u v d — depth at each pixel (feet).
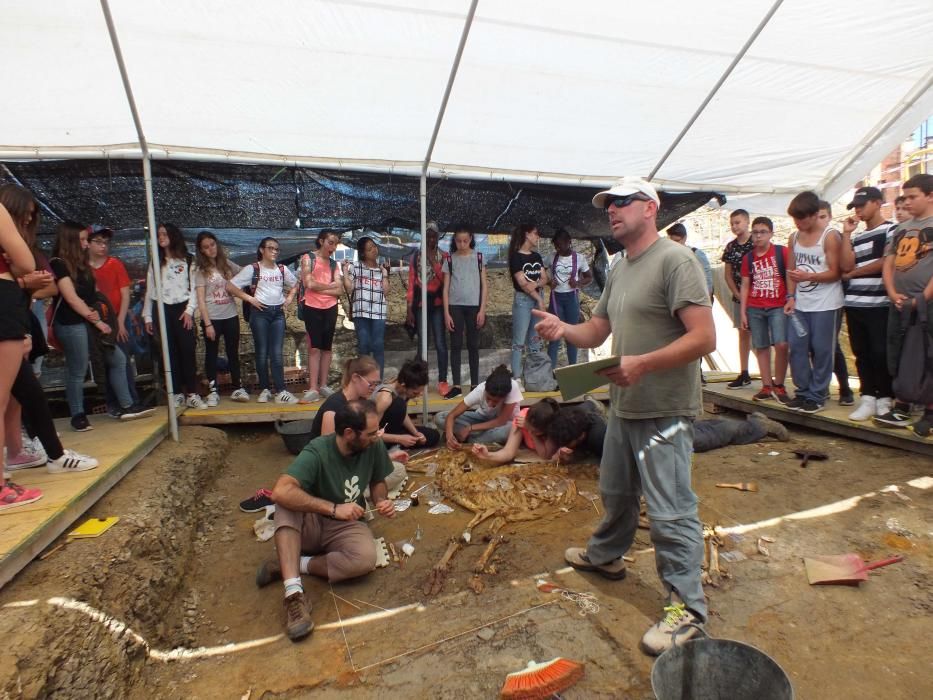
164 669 8.27
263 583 10.41
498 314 27.32
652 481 8.04
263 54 13.12
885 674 7.47
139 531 10.19
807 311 17.16
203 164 17.04
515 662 7.86
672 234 22.02
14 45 11.99
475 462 15.71
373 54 13.48
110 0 11.28
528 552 10.99
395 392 16.21
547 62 14.33
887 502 12.34
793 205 16.70
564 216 21.99
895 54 15.08
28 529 8.46
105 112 14.42
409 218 20.21
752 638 8.23
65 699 6.44
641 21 13.26
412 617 9.12
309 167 17.46
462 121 16.14
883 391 16.08
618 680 7.42
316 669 8.02
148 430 15.46
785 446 16.65
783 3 13.01
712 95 16.15
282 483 9.56
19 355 9.05
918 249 13.74
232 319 20.06
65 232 14.55
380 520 12.89
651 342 7.82
